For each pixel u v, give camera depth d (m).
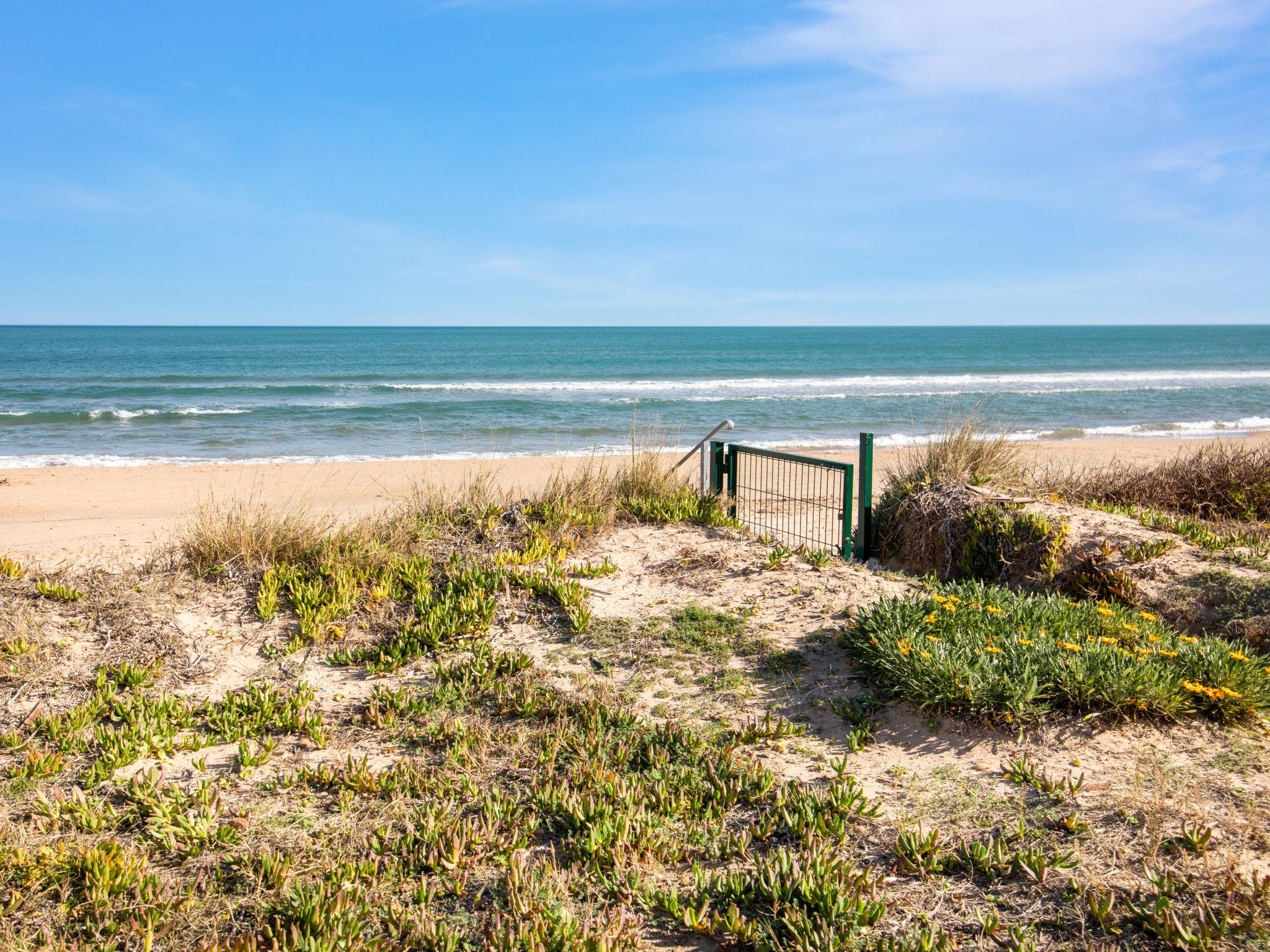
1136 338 137.50
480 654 5.11
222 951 2.72
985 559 6.77
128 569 5.95
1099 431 24.19
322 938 2.76
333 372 49.38
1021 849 3.19
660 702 4.63
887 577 6.48
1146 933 2.73
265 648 5.21
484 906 3.01
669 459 9.62
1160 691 4.04
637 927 2.84
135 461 17.73
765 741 4.19
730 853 3.29
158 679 4.80
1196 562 6.10
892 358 69.88
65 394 33.66
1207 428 24.95
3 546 8.63
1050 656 4.36
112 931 2.82
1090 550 6.27
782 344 102.19
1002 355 75.88
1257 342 117.56
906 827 3.40
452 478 14.80
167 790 3.72
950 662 4.24
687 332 181.00
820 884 2.98
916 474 8.05
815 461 7.59
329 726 4.42
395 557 6.25
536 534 6.83
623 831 3.34
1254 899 2.76
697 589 6.18
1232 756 3.76
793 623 5.55
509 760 4.05
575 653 5.23
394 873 3.16
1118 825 3.30
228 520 6.44
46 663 4.76
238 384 39.22
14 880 3.05
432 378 45.59
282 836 3.43
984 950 2.72
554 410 28.61
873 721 4.31
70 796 3.66
